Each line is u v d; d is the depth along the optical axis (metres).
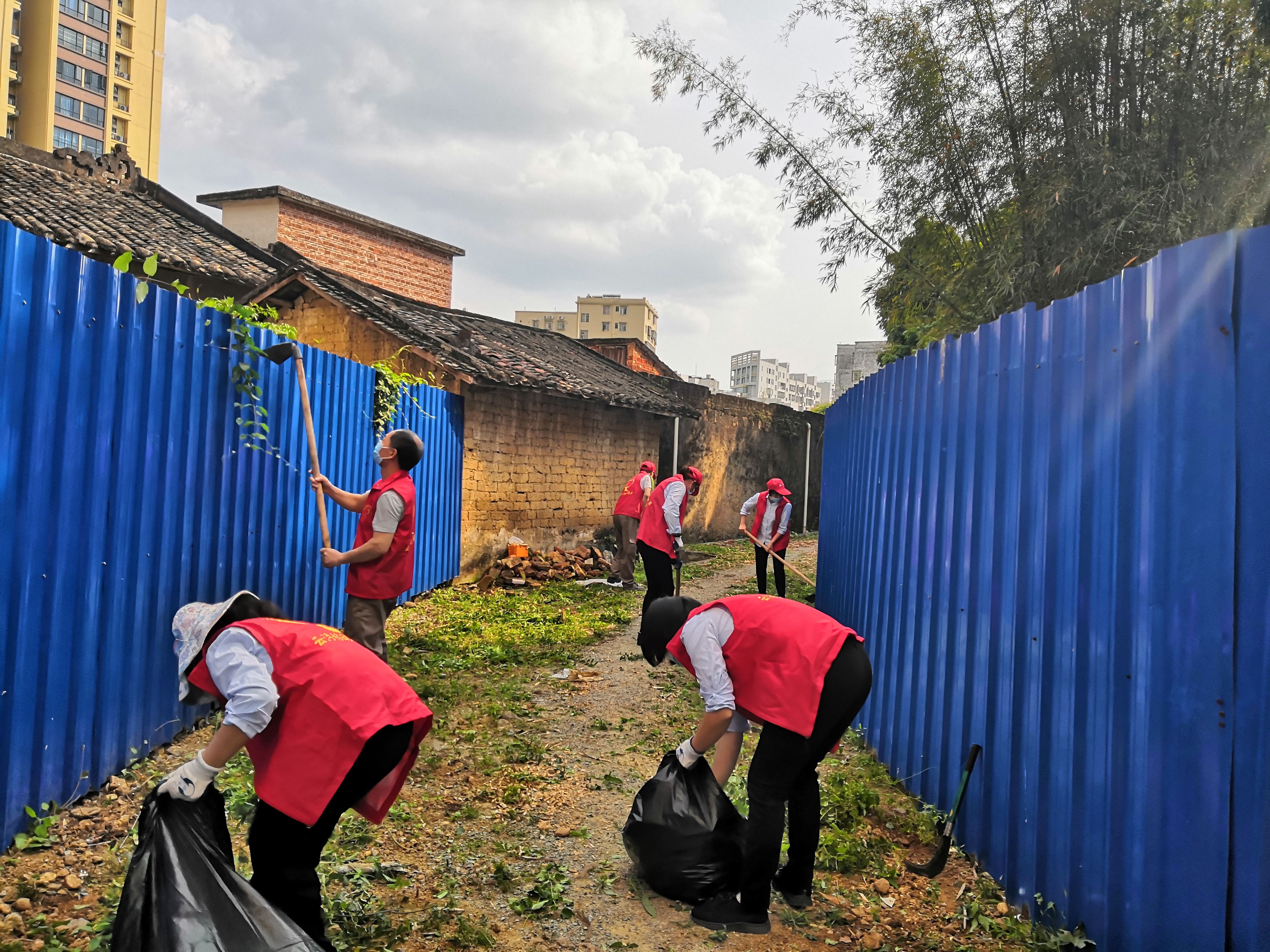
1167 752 2.63
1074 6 6.76
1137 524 2.83
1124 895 2.82
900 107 8.36
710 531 20.16
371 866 3.47
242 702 2.34
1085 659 3.09
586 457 15.05
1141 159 6.43
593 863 3.66
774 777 3.10
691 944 3.07
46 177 14.73
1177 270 2.68
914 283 8.87
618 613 9.71
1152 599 2.71
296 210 22.61
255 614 2.62
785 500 10.27
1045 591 3.37
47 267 3.38
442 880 3.43
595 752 5.13
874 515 6.35
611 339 28.28
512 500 12.88
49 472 3.46
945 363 4.75
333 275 12.30
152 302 4.20
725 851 3.32
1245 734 2.39
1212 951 2.45
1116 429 2.95
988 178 7.91
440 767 4.74
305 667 2.49
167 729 4.57
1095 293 3.15
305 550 6.43
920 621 4.91
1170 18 6.37
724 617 3.26
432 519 10.17
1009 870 3.55
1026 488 3.60
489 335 15.80
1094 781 3.00
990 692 3.85
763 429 22.62
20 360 3.25
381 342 11.70
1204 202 6.24
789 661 3.08
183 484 4.60
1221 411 2.50
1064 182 6.59
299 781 2.42
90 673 3.81
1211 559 2.51
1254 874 2.35
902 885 3.61
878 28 8.26
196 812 2.39
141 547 4.20
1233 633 2.43
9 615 3.24
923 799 4.64
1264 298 2.40
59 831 3.47
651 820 3.37
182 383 4.54
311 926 2.54
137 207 15.55
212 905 2.26
